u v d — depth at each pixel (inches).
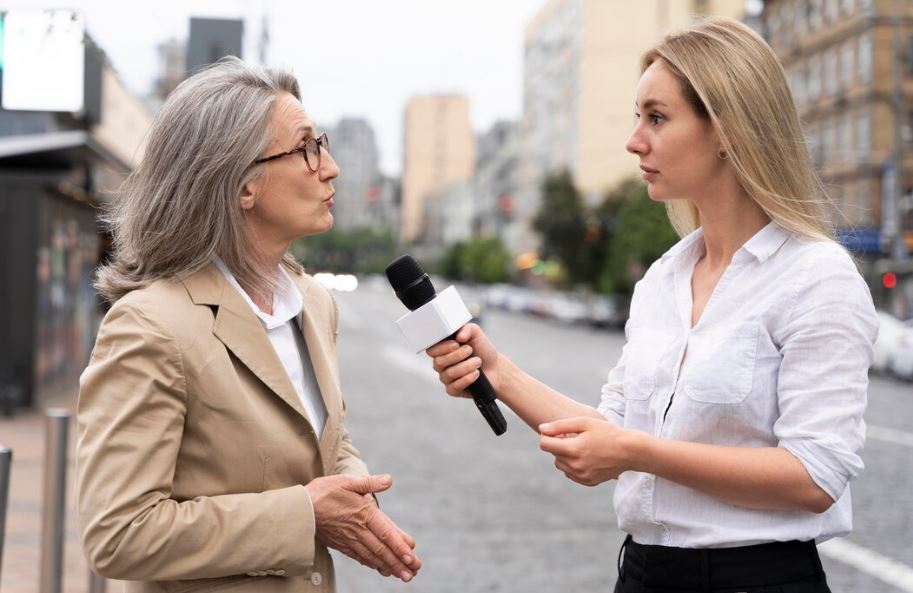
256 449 73.7
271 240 79.4
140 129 940.6
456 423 492.4
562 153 2842.0
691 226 83.7
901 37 1487.5
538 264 2805.1
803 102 1716.3
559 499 308.3
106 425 70.7
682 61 74.7
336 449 80.1
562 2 2864.2
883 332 802.2
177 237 74.8
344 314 2012.8
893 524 275.1
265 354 75.5
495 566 230.4
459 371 78.0
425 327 78.0
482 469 361.7
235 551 70.5
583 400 586.9
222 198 75.2
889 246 1239.5
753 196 73.7
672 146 75.5
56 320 533.3
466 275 4060.0
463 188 4904.0
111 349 72.2
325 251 6131.9
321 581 77.4
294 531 71.6
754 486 69.5
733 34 75.0
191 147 75.4
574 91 2701.8
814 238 73.7
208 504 71.1
